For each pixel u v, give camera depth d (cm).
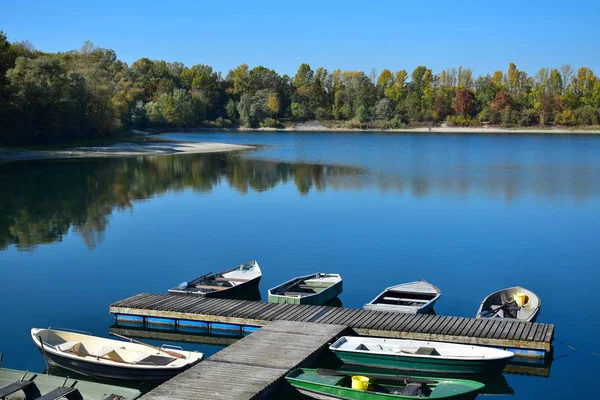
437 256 3406
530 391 1852
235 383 1669
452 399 1598
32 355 2086
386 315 2292
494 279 2969
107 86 11912
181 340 2253
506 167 8375
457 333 2059
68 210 4881
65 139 10769
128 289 2847
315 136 17125
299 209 4919
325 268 3197
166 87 19962
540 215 4634
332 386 1645
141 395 1664
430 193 5800
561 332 2292
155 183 6525
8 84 9325
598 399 1794
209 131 19900
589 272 3067
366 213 4734
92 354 1903
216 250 3569
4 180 6656
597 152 11212
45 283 2938
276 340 2005
